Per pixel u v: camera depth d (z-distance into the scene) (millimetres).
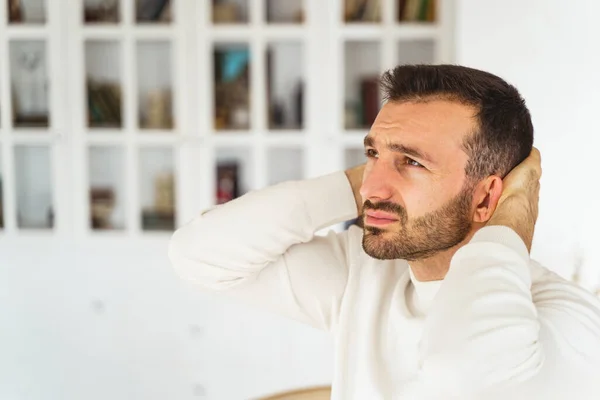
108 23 3062
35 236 3127
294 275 1193
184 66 3010
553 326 937
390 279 1165
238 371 3143
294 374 3127
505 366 839
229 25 3000
